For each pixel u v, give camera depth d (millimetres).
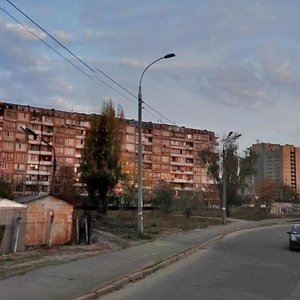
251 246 23547
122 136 43656
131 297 9602
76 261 14312
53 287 9773
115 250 18266
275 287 11070
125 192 48719
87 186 41438
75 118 98312
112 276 11633
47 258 14992
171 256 16812
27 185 55969
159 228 31875
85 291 9477
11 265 12953
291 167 136125
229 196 61906
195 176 116688
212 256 18453
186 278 12422
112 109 42406
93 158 41156
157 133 111562
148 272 13133
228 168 62094
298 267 15281
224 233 32562
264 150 138500
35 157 93312
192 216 52844
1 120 90500
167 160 112812
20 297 8633
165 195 49719
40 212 18953
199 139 118500
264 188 90188
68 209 20109
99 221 34094
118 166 42000
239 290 10539
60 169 64188
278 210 77500
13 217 17016
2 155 90125
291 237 21609
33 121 93812
